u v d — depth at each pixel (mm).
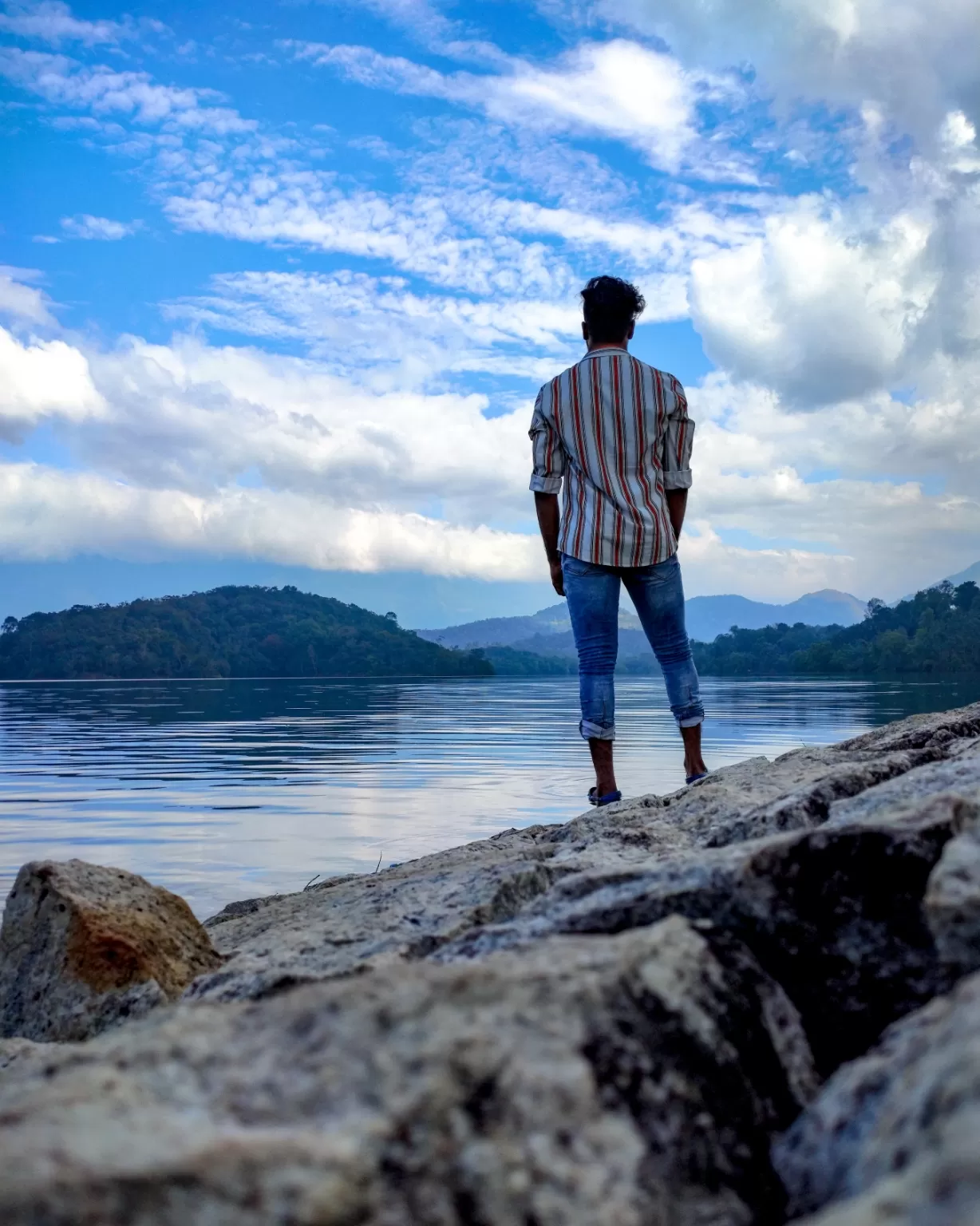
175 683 150875
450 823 13508
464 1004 1157
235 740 33500
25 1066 1527
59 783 19172
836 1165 1064
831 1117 1125
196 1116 1013
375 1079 1050
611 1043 1157
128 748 29609
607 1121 1076
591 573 4828
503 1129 1022
